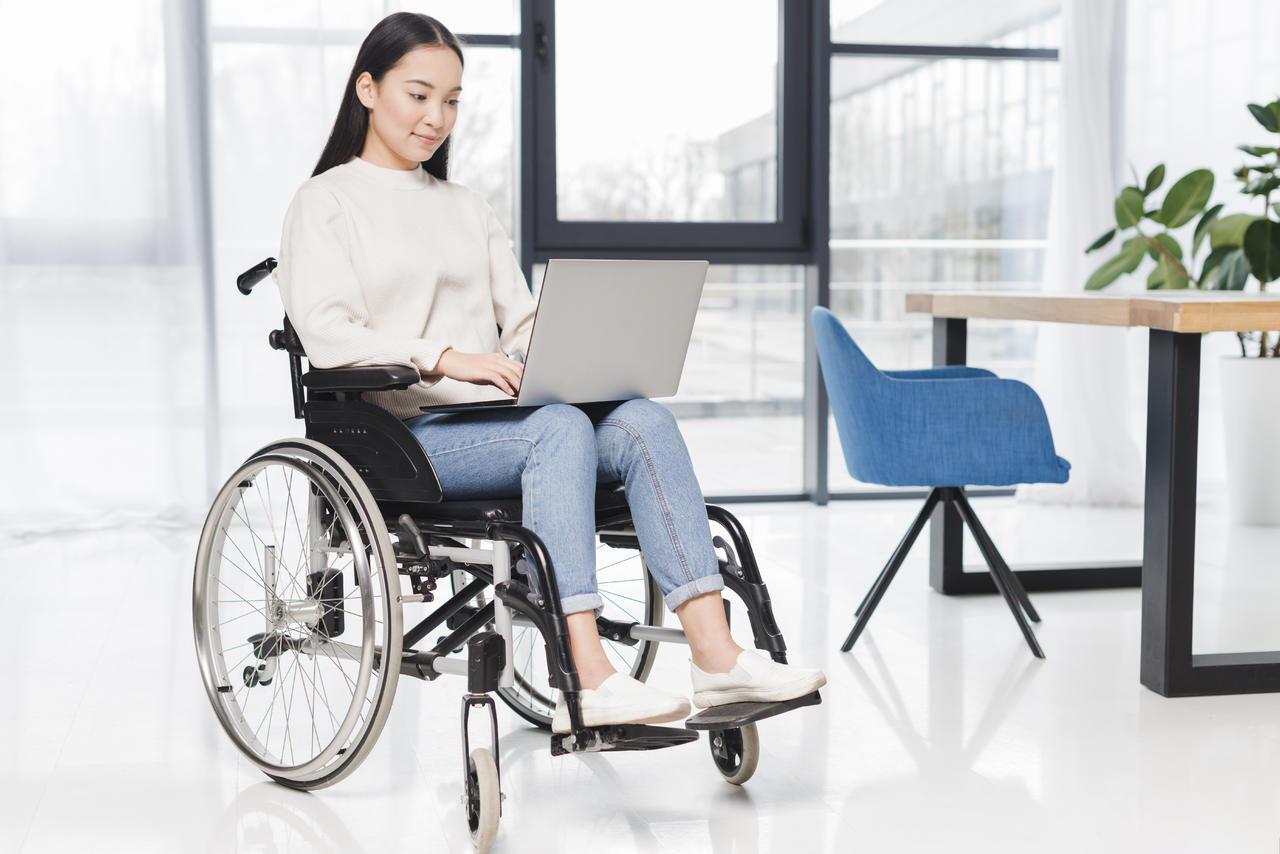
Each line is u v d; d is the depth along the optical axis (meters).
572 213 4.42
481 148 4.35
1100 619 3.00
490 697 1.73
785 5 4.44
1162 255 4.12
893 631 2.90
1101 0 4.38
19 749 2.14
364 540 1.93
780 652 1.83
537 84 4.29
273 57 4.07
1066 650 2.74
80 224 4.01
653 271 1.84
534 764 2.08
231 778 2.02
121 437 4.09
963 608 3.11
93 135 4.00
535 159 4.33
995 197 4.66
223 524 2.05
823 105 4.43
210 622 2.07
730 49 4.46
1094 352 4.48
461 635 1.97
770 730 2.23
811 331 4.55
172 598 3.18
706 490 4.71
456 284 2.13
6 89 3.95
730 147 4.50
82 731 2.23
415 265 2.06
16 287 3.99
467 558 1.83
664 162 4.46
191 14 4.01
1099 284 4.14
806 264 4.55
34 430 4.03
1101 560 3.59
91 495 4.08
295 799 1.93
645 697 1.69
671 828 1.81
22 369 4.01
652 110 4.43
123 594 3.22
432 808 1.89
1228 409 4.13
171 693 2.44
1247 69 4.52
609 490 1.96
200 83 4.04
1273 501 4.09
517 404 1.84
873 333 4.67
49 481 4.05
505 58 4.33
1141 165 4.52
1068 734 2.21
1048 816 1.85
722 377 4.69
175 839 1.78
